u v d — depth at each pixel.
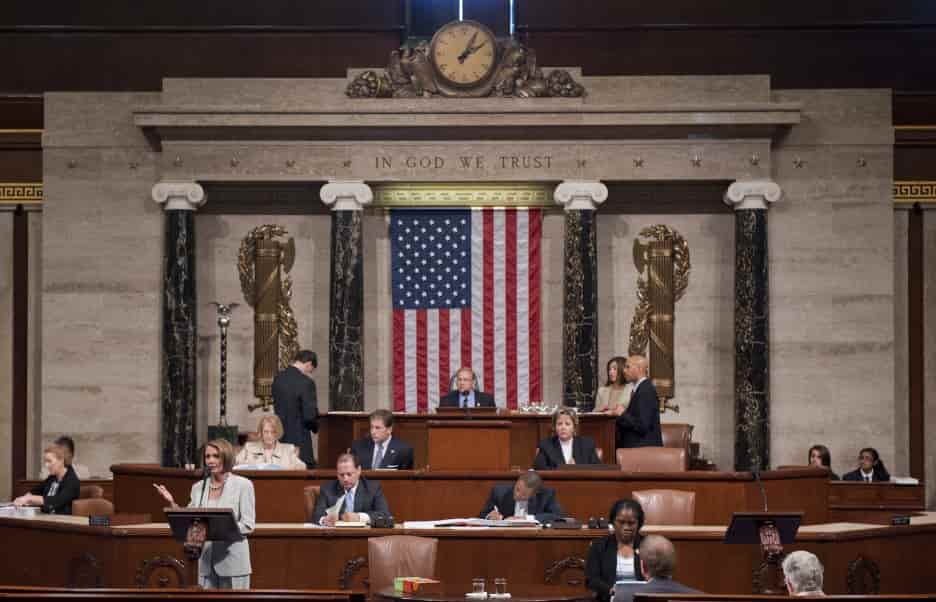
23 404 30.88
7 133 30.73
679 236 30.70
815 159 30.28
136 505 22.14
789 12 30.58
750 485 20.14
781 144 30.28
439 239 30.38
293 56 30.59
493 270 30.28
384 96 29.78
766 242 29.84
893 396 30.11
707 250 30.70
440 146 29.91
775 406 30.16
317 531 17.48
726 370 30.56
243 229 30.83
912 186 30.62
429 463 20.86
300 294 30.77
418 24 31.11
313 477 20.66
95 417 30.16
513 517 18.34
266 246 30.69
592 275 29.75
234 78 30.22
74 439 30.08
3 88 30.73
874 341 30.14
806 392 30.11
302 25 30.56
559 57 30.59
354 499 18.55
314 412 23.69
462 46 29.69
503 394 30.17
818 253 30.23
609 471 20.20
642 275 30.73
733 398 30.45
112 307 30.27
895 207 30.62
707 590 17.44
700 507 20.11
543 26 30.58
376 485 18.72
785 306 30.22
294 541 17.55
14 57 30.77
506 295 30.28
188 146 29.86
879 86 30.64
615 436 23.92
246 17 30.58
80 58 30.73
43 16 30.70
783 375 30.14
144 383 30.20
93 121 30.39
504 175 29.86
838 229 30.23
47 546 18.55
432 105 29.52
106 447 30.14
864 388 30.11
